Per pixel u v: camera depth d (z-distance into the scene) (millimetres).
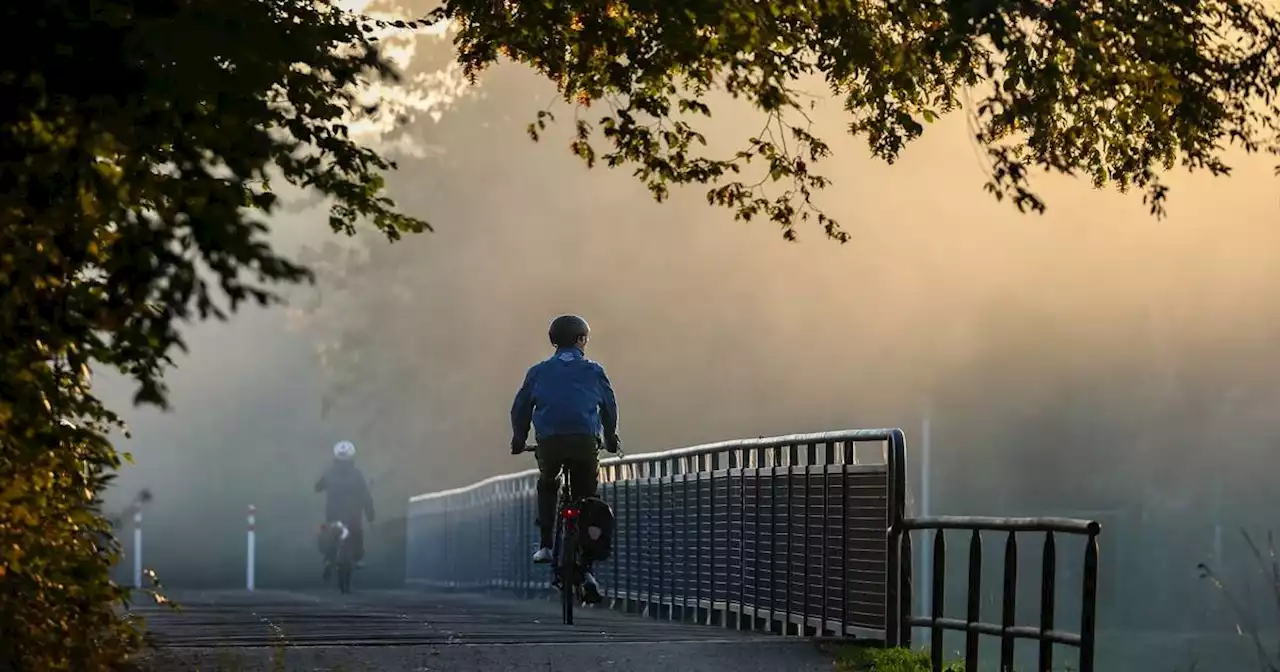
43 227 17328
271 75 18734
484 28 27594
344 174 20188
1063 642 23781
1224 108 28156
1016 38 24734
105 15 17906
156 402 17438
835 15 26250
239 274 16750
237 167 18141
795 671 28156
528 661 28250
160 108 18109
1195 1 26719
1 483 18484
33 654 18922
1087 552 23281
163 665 25938
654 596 49438
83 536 20219
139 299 16859
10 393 18453
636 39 27141
